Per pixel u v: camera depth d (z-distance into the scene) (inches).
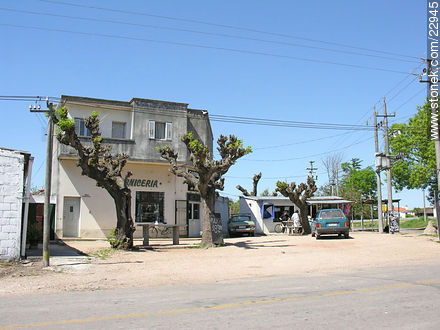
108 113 1017.5
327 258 631.8
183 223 1072.8
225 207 1446.9
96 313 270.2
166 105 1059.9
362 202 1363.2
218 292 352.2
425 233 1050.1
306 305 289.0
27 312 275.1
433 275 439.8
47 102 554.6
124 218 738.2
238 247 785.6
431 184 1636.3
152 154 1024.9
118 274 482.0
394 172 1686.8
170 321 245.6
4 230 534.9
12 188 541.3
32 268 506.6
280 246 801.6
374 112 1190.9
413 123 1646.2
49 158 542.3
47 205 534.3
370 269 512.4
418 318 250.8
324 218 942.4
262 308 280.2
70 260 585.6
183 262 592.7
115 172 737.0
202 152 741.9
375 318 251.0
